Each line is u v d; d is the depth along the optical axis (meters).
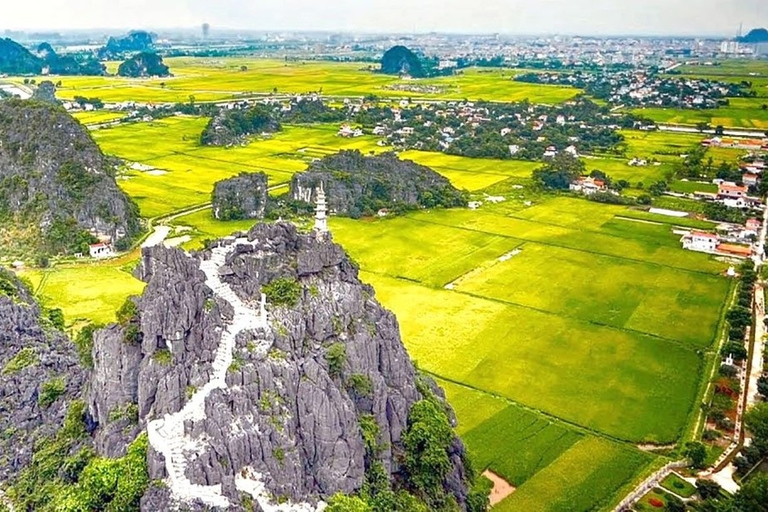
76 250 182.25
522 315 150.25
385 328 88.12
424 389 92.56
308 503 68.75
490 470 98.94
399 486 79.56
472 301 157.38
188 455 68.19
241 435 68.81
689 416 113.19
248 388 71.62
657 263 185.38
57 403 90.50
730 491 93.81
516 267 180.50
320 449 72.56
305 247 87.25
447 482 84.38
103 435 77.00
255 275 82.50
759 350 135.38
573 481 96.44
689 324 147.50
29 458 84.00
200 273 81.25
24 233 188.62
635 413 113.69
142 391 75.81
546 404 115.69
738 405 115.62
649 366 129.25
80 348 103.88
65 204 192.75
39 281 162.88
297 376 74.25
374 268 177.62
